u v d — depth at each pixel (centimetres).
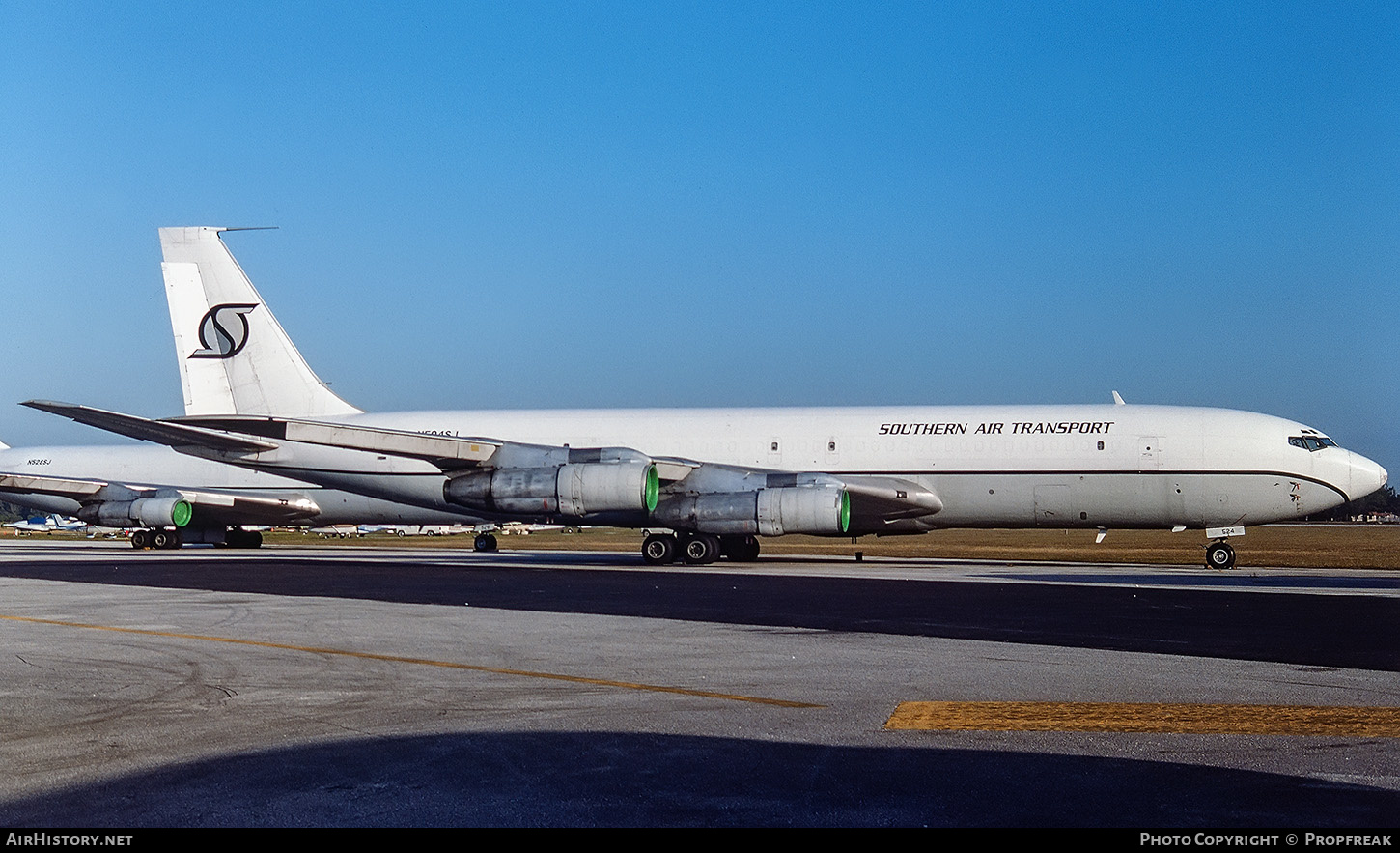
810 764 855
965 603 2131
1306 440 3550
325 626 1773
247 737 955
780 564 3656
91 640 1602
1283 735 952
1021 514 3700
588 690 1181
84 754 894
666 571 3155
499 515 3728
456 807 748
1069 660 1385
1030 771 834
